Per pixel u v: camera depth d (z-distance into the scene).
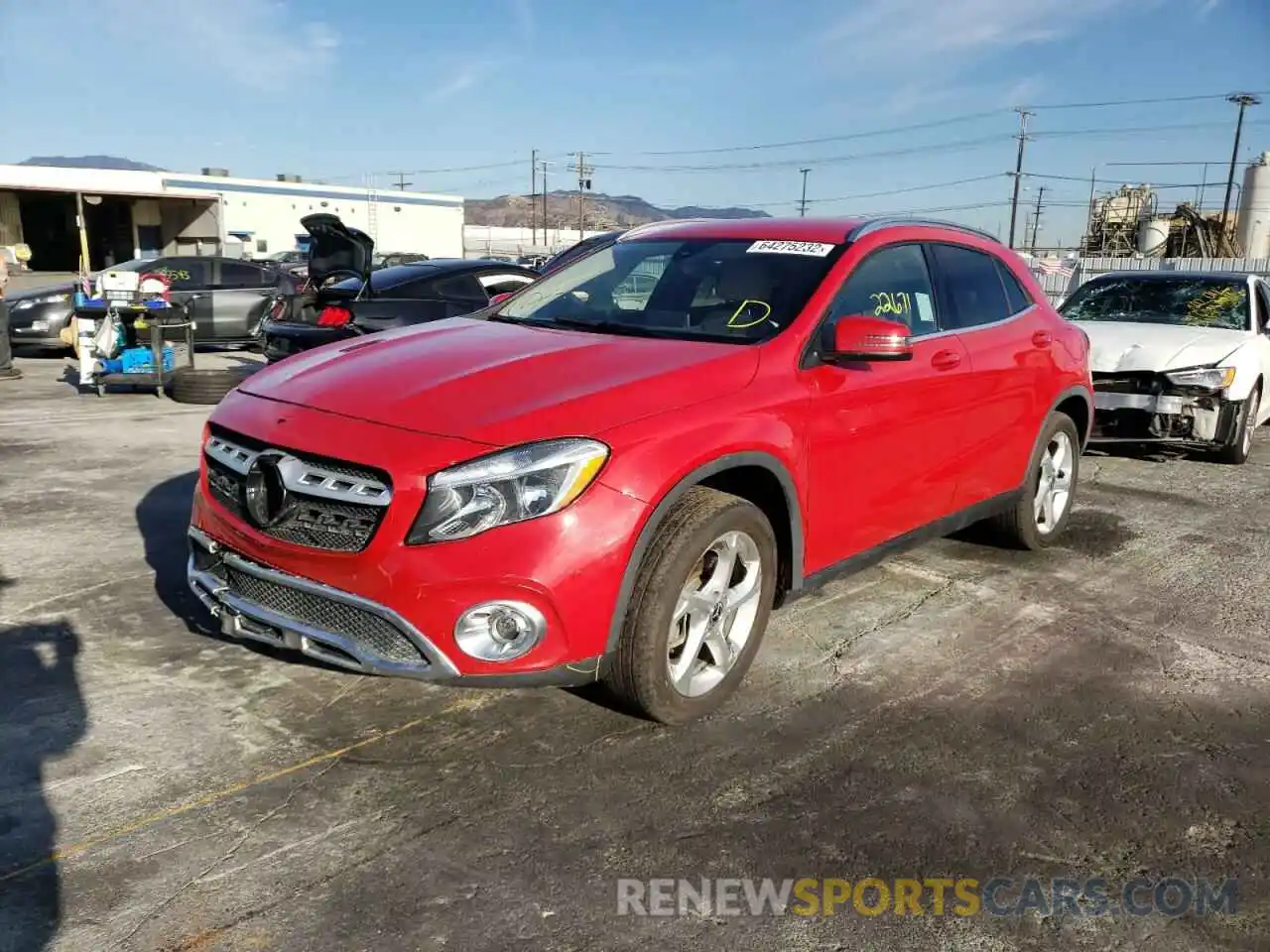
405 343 3.77
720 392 3.30
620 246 4.62
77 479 6.38
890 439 3.95
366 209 54.50
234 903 2.43
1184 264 31.89
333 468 2.96
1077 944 2.41
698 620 3.29
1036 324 5.07
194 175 46.66
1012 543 5.33
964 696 3.67
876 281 4.08
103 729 3.23
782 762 3.17
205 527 3.33
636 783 3.02
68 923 2.34
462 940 2.34
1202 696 3.73
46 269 32.81
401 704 3.46
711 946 2.36
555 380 3.21
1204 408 7.36
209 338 13.71
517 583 2.82
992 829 2.85
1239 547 5.62
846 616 4.43
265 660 3.76
